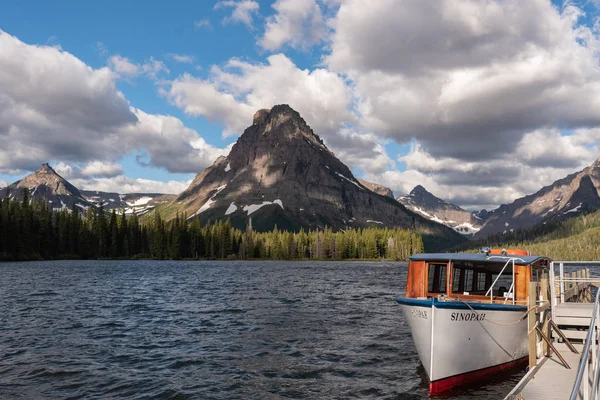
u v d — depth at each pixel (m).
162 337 31.19
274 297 56.69
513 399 15.43
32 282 73.56
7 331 32.28
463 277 24.44
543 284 22.66
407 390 20.61
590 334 13.09
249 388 20.75
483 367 21.38
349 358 26.05
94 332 32.53
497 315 20.84
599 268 174.25
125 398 19.12
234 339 30.77
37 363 23.97
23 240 172.25
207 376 22.38
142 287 68.88
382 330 34.31
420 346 20.12
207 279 88.81
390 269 151.50
